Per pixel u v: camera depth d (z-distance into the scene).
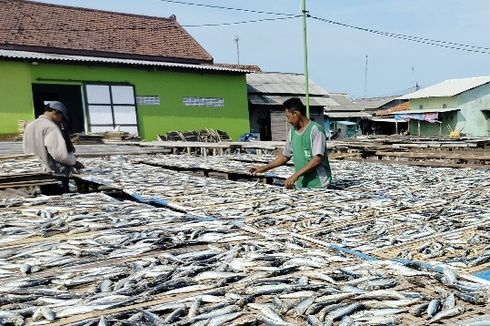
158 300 2.53
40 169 8.69
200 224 4.42
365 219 4.69
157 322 2.22
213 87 26.36
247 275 2.88
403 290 2.63
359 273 2.89
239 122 27.50
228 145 16.84
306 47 22.86
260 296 2.57
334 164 11.28
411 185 7.01
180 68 24.44
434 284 2.69
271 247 3.58
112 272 2.99
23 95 20.11
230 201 5.79
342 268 3.02
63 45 23.23
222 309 2.34
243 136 25.66
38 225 4.42
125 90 23.02
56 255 3.45
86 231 4.23
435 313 2.28
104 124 22.45
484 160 12.19
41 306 2.42
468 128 39.50
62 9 25.89
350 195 6.07
